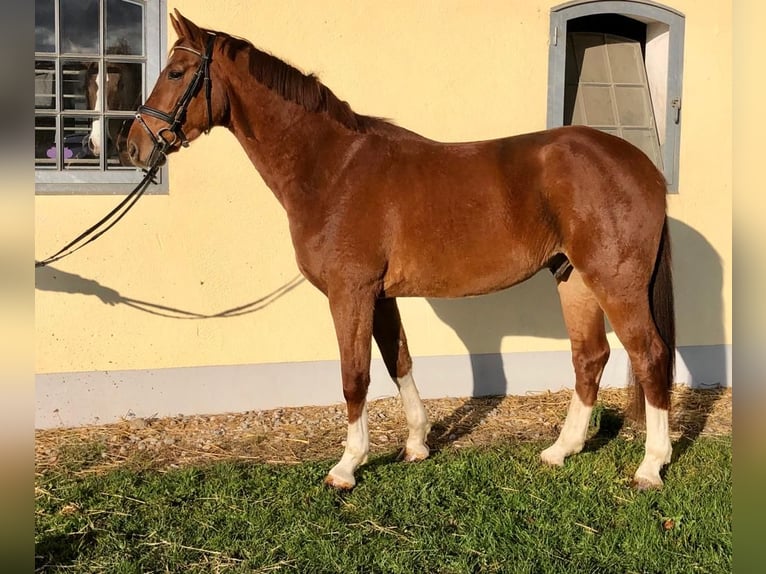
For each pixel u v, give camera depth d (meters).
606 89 5.32
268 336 4.85
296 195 3.46
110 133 4.64
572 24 5.33
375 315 3.71
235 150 4.69
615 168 3.30
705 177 5.25
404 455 3.86
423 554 2.83
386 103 4.89
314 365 4.89
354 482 3.46
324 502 3.29
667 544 2.91
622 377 5.22
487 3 4.92
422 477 3.54
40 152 4.56
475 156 3.45
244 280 4.79
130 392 4.65
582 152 3.33
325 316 4.90
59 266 4.53
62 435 4.37
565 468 3.66
